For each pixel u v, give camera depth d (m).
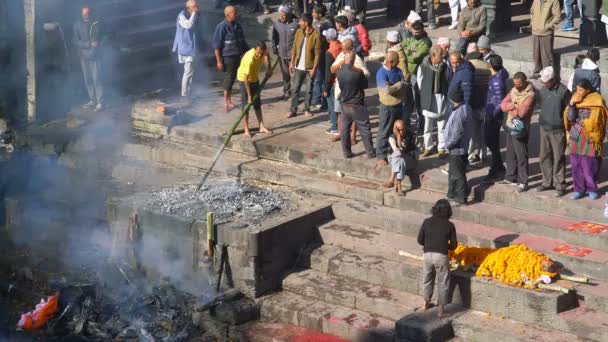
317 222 20.92
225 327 19.41
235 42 24.91
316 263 20.19
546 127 19.66
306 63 24.31
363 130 21.73
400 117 21.39
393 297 19.00
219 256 20.19
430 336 17.78
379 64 27.33
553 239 19.14
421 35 22.45
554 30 24.92
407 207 20.72
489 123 20.34
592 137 19.14
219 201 21.48
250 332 19.17
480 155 21.67
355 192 21.33
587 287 17.91
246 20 29.77
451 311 18.38
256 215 20.70
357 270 19.67
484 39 21.17
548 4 24.45
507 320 17.95
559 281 18.02
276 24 25.91
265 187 22.20
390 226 20.36
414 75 22.50
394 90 21.05
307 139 23.34
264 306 19.66
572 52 25.36
